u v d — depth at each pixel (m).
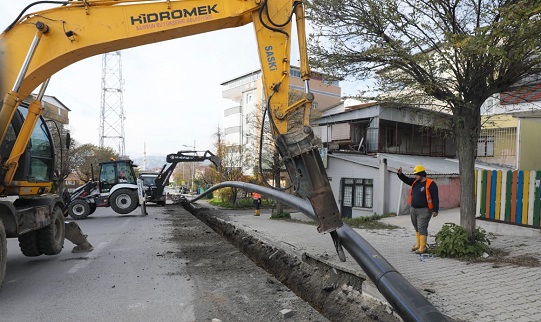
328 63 7.26
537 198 8.23
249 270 6.46
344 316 5.00
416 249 7.41
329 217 4.71
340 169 19.45
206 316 4.37
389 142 24.38
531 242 7.68
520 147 13.21
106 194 17.47
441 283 5.20
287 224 13.38
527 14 4.60
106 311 4.52
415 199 7.21
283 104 5.50
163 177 23.33
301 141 4.80
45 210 6.66
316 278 6.27
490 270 5.83
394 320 4.29
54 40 5.70
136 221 14.61
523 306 4.30
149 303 4.80
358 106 26.25
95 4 5.74
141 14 5.80
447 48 5.77
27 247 6.92
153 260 7.25
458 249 6.64
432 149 26.86
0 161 5.56
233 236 11.64
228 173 30.20
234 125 55.44
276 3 5.71
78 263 7.02
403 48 6.39
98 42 5.75
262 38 5.66
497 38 5.34
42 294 5.17
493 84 6.34
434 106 7.72
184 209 23.52
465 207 6.94
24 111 6.42
